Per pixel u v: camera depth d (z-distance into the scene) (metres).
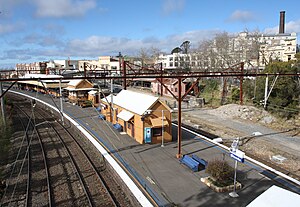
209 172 12.30
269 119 26.66
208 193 11.10
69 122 26.20
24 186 13.25
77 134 22.98
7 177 14.33
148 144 17.73
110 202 11.40
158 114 17.86
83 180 13.78
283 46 72.25
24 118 30.39
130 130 19.62
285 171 14.73
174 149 16.81
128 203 11.26
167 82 45.97
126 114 19.11
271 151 18.06
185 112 32.62
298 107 27.50
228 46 60.94
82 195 12.17
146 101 18.27
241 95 31.25
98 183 13.32
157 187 11.60
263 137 21.59
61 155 17.81
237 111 29.59
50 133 23.62
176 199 10.62
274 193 6.59
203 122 27.11
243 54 59.38
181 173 13.11
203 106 36.28
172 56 81.88
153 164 14.25
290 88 27.72
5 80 11.03
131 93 21.47
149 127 17.61
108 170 14.76
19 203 11.63
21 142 20.77
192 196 10.86
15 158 17.33
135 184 11.77
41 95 47.03
